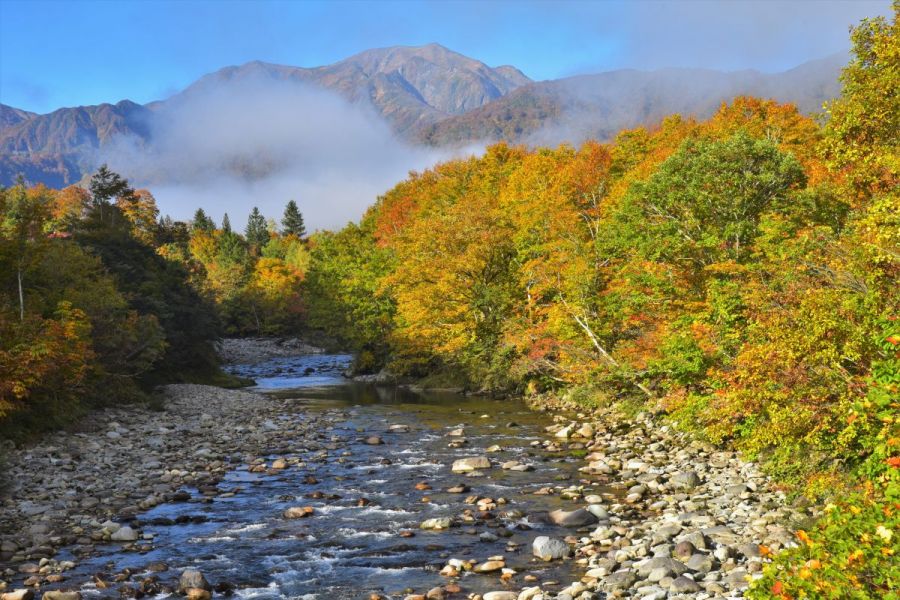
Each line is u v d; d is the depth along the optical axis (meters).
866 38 19.66
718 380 22.33
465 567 15.19
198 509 20.06
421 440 31.25
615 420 34.91
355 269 74.25
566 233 51.38
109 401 39.28
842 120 19.83
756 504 18.64
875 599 7.55
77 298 39.41
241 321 128.50
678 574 13.87
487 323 50.72
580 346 41.50
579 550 16.09
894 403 11.73
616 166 69.00
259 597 13.84
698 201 33.50
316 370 80.81
